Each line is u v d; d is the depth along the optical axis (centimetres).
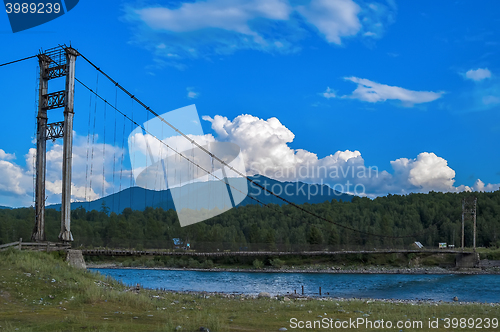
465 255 10469
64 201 3108
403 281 7212
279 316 1984
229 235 11381
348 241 12112
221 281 6844
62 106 3183
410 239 13612
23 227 9338
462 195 18988
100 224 9600
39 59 3259
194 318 1672
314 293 4966
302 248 9006
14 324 1330
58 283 2108
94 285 2186
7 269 2181
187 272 9312
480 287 6016
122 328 1335
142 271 9262
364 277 8281
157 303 2134
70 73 3192
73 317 1464
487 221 14350
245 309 2294
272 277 8075
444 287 6012
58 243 3041
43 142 3209
